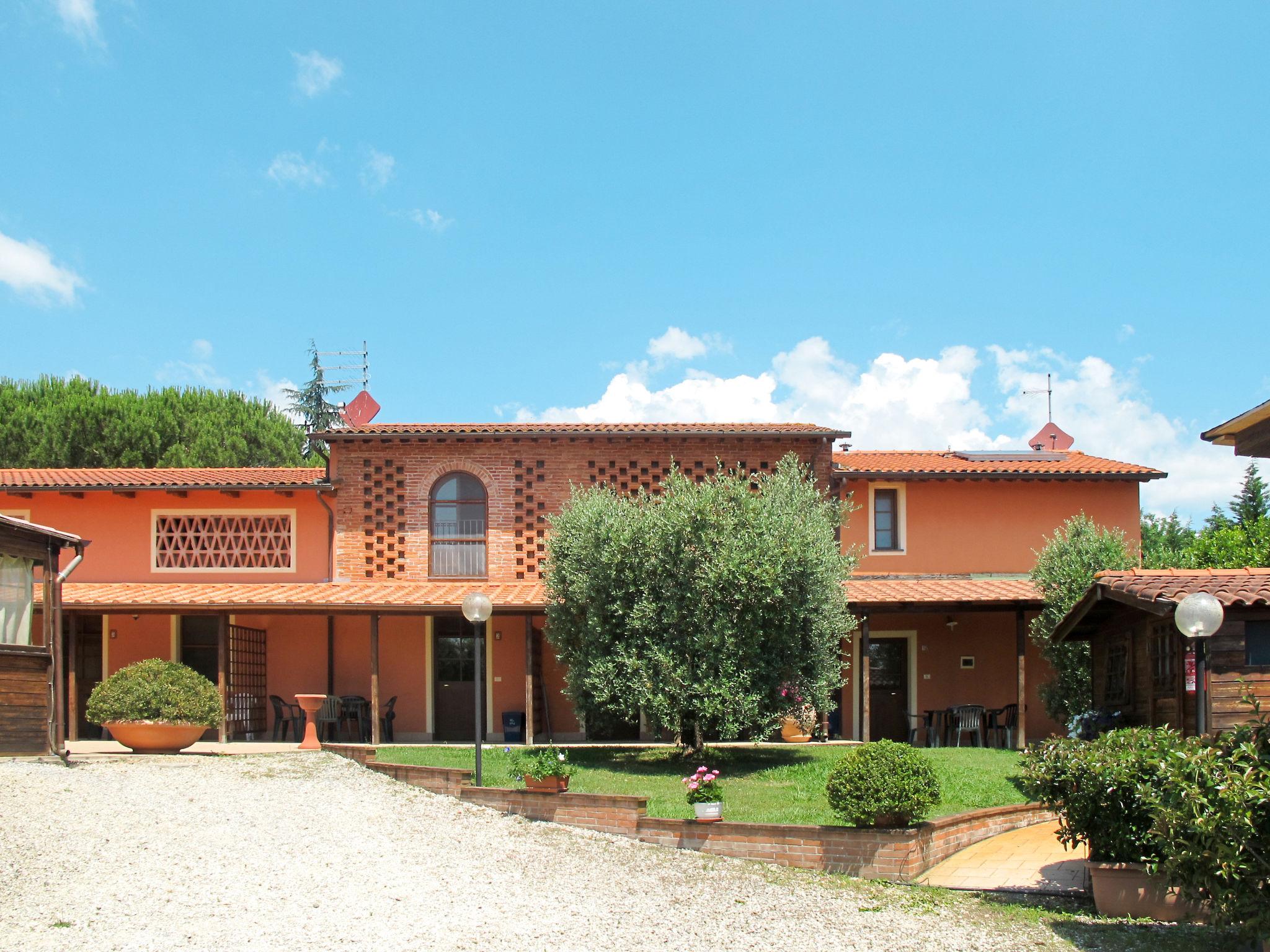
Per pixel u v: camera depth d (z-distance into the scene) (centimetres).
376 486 2336
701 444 2345
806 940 930
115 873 1015
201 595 2080
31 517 2328
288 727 2209
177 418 3941
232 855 1117
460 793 1444
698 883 1096
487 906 998
